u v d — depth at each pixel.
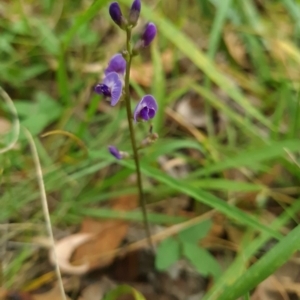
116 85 0.46
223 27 0.72
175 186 0.53
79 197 0.58
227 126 0.65
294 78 0.68
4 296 0.51
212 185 0.57
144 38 0.46
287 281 0.54
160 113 0.61
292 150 0.57
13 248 0.55
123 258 0.55
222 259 0.56
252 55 0.71
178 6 0.83
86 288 0.53
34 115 0.61
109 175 0.61
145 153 0.60
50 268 0.54
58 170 0.59
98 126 0.65
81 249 0.55
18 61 0.69
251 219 0.52
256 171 0.61
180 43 0.62
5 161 0.57
